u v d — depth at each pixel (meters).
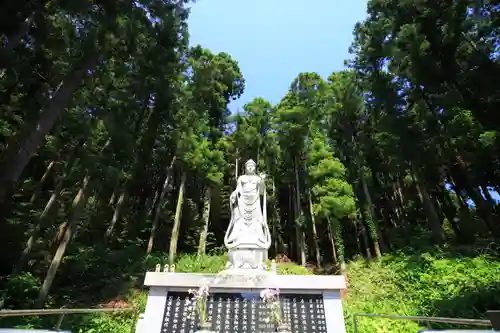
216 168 20.06
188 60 20.78
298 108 21.34
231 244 7.31
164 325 5.64
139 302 11.89
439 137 17.44
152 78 17.20
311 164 20.38
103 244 16.45
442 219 22.17
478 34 14.09
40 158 17.11
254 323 5.60
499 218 17.84
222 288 5.95
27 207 14.91
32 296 11.32
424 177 19.39
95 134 15.59
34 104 11.52
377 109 20.47
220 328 5.56
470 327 9.05
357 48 21.78
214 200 21.78
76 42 11.87
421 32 15.80
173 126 19.50
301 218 20.12
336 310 5.83
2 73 11.52
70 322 9.95
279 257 19.75
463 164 18.03
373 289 13.62
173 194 22.33
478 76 11.97
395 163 20.53
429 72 15.52
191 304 5.82
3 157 12.27
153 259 16.05
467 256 14.38
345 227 22.30
